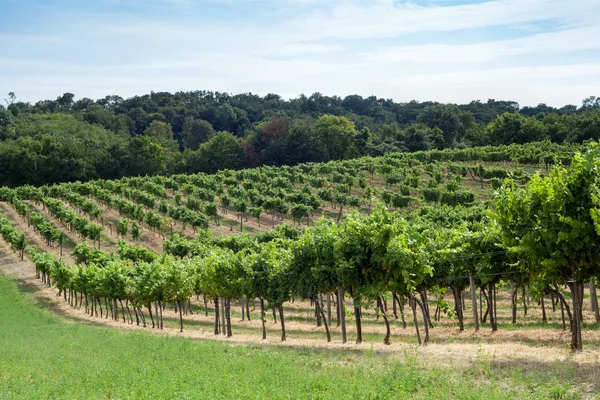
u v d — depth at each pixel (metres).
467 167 80.62
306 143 130.38
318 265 27.28
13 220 86.88
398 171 84.62
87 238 75.06
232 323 42.25
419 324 34.75
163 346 24.81
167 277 37.69
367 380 15.05
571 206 17.62
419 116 152.88
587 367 15.02
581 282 19.70
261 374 16.53
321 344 26.86
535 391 13.08
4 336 32.09
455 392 13.44
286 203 74.69
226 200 80.12
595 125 104.81
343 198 72.06
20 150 117.44
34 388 16.38
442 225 48.53
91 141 138.50
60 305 53.41
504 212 18.84
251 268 31.81
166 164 137.88
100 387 16.53
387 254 22.88
